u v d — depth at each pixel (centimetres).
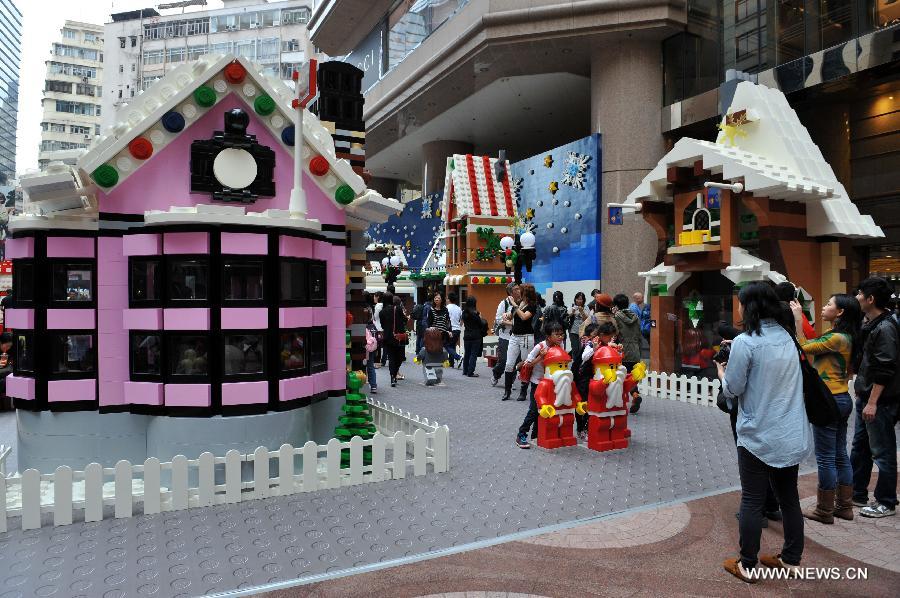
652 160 1914
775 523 478
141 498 492
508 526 468
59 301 596
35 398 591
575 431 818
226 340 573
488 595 358
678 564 401
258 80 628
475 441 748
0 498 446
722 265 995
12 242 619
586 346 812
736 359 372
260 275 583
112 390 591
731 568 386
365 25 3412
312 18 3625
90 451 593
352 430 639
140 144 587
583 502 525
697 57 1844
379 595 357
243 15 7150
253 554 412
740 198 1002
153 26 7438
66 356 602
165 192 604
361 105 874
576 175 2083
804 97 1598
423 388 1173
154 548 421
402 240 3566
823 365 490
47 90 8675
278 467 570
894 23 1395
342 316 695
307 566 395
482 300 1958
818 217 998
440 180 3253
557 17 1905
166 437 567
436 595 358
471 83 2377
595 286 2003
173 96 593
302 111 623
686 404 1014
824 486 475
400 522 474
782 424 364
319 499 527
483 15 1992
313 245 637
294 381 601
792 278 982
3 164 11194
